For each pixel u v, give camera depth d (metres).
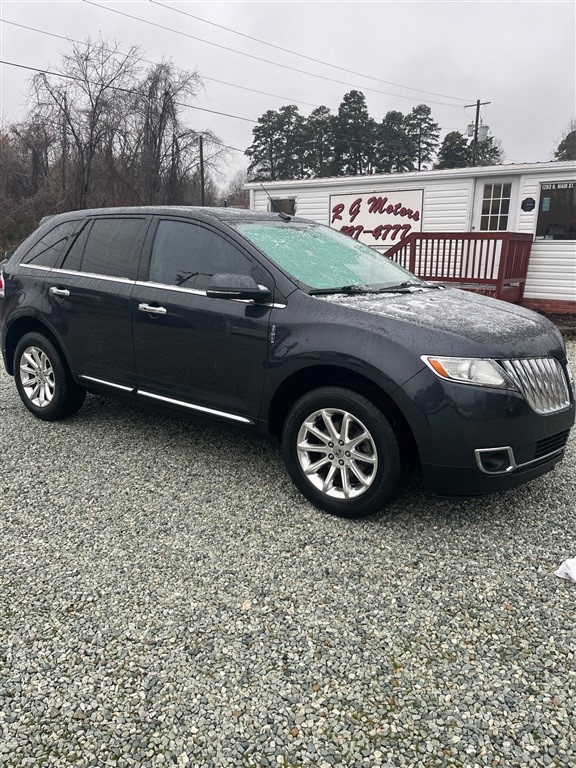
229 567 2.95
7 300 5.09
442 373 3.01
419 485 3.88
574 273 11.55
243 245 3.74
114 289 4.28
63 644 2.41
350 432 3.35
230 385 3.74
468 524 3.37
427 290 4.11
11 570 2.92
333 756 1.93
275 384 3.51
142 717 2.07
